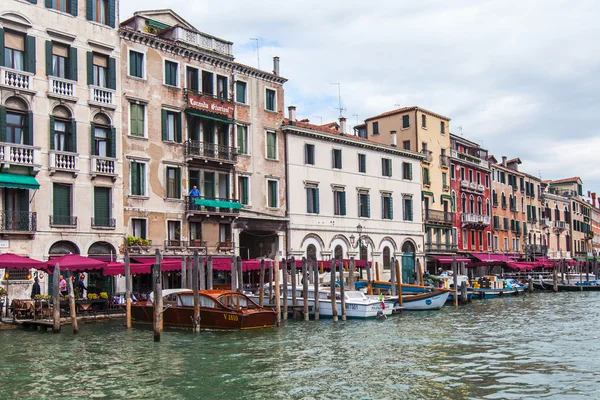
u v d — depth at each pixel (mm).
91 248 28031
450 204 53656
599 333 23844
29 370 16297
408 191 47469
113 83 29312
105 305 26141
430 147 51625
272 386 14867
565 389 14625
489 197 61594
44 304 24016
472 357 18484
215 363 17359
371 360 17953
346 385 14977
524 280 56094
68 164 27094
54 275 21844
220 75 34688
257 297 29422
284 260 26734
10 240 25141
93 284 28078
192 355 18469
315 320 27031
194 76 33531
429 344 20875
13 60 26000
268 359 17984
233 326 23328
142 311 24891
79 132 27812
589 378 15742
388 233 44938
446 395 14086
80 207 27562
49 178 26578
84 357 17969
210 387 14742
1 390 14406
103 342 20453
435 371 16516
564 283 54375
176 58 32438
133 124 30219
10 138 25766
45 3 26938
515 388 14719
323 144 40594
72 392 14266
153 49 31312
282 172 37969
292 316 28422
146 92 30781
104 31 29125
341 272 27109
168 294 24516
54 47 27359
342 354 18859
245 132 36000
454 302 37812
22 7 26125
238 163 35188
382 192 44844
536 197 73625
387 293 34719
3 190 25344
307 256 38875
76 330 21828
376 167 44625
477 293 43250
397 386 14883
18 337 21078
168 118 32000
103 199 28641
